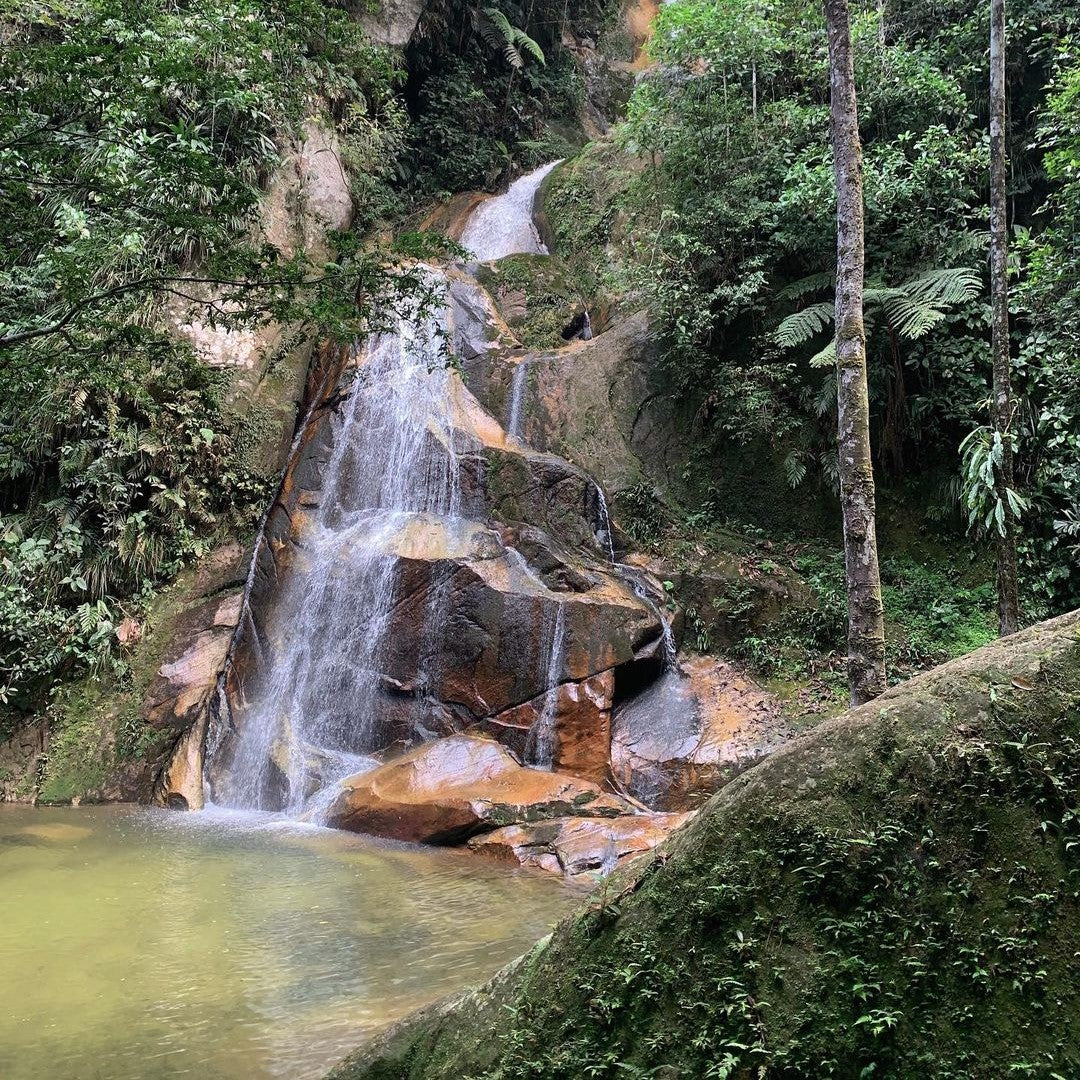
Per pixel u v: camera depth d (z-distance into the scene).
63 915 5.02
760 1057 1.85
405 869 6.09
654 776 7.31
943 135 8.84
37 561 8.74
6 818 7.52
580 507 9.65
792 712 7.64
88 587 9.25
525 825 6.58
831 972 1.87
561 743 7.77
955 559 9.04
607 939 2.26
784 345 9.09
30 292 5.79
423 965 4.29
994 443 6.52
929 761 1.96
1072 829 1.76
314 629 9.27
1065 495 7.93
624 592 8.79
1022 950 1.70
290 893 5.49
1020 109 9.83
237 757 8.62
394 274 4.80
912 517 9.39
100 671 8.98
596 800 6.96
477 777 7.45
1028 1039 1.63
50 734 8.73
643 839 6.16
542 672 8.16
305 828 7.36
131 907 5.18
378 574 9.11
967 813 1.87
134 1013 3.76
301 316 4.57
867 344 9.27
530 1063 2.17
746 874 2.07
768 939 1.98
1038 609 8.27
